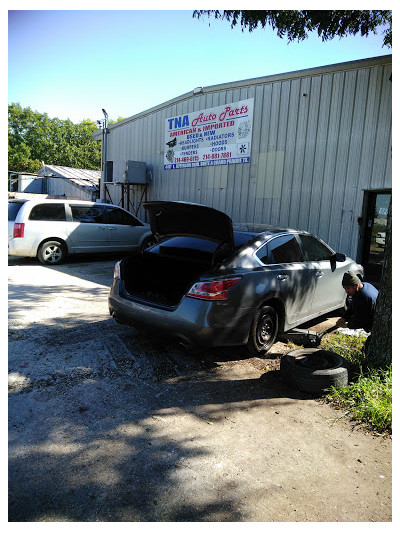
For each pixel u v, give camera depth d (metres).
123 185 15.02
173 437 2.80
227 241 4.31
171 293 4.42
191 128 11.98
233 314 3.82
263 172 9.93
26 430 2.80
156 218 4.92
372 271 8.30
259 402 3.35
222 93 10.83
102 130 16.45
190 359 4.18
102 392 3.39
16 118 49.38
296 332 4.59
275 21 6.52
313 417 3.15
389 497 2.30
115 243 10.77
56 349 4.27
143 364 3.99
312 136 8.86
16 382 3.49
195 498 2.23
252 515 2.13
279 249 4.65
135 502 2.18
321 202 8.77
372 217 8.20
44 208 9.67
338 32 6.84
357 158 8.13
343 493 2.32
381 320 3.73
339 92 8.34
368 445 2.81
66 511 2.10
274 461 2.59
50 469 2.41
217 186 11.25
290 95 9.22
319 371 3.49
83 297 6.68
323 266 5.28
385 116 7.68
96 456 2.55
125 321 4.30
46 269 9.20
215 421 3.04
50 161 50.75
